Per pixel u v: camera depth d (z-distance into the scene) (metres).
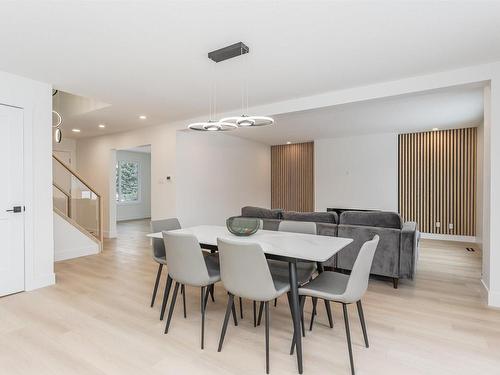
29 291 3.24
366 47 2.54
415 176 6.77
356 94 3.58
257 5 1.94
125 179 10.47
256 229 2.72
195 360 1.98
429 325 2.49
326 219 3.95
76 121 5.50
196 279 2.21
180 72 3.11
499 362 1.95
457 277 3.84
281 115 4.37
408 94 3.30
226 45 2.51
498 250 2.86
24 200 3.23
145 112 4.81
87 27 2.22
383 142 6.95
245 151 7.75
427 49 2.57
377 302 3.00
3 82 3.07
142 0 1.88
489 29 2.23
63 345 2.15
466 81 2.95
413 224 4.01
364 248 1.85
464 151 6.27
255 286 1.92
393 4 1.93
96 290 3.30
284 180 8.80
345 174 7.42
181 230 3.07
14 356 2.00
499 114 2.81
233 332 2.37
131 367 1.89
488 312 2.75
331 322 2.42
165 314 2.69
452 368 1.89
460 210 6.32
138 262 4.54
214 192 6.55
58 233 4.67
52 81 3.38
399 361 1.97
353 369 1.80
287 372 1.85
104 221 6.78
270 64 2.89
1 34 2.32
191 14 2.04
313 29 2.25
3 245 3.07
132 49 2.59
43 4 1.92
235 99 4.07
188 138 5.84
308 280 2.45
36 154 3.33
